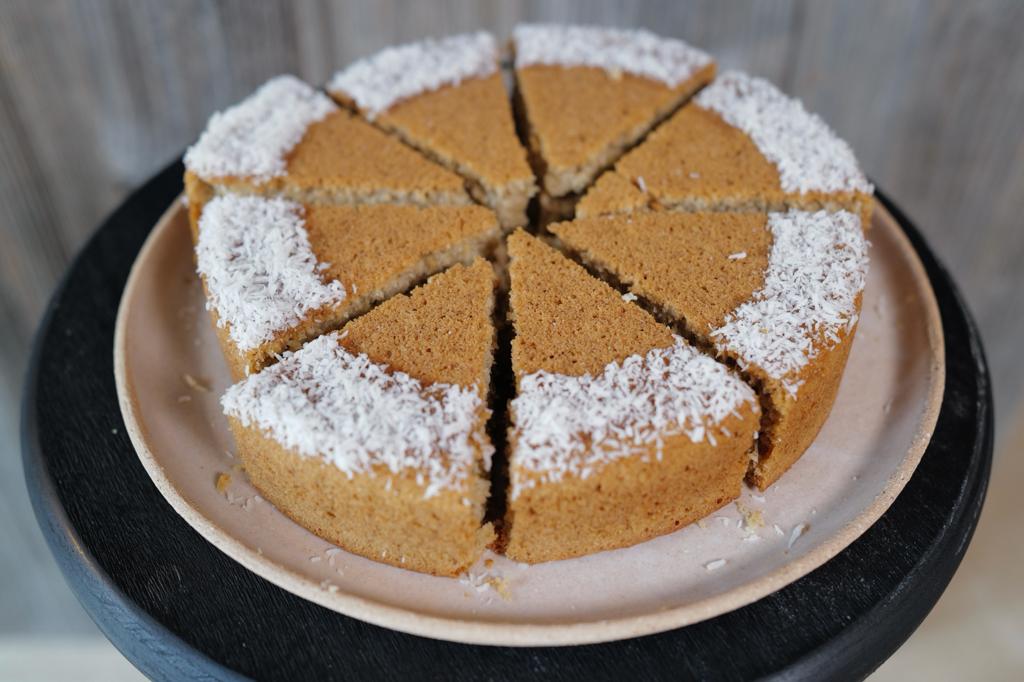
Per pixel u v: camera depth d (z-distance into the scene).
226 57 0.62
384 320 0.44
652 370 0.42
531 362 0.42
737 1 0.62
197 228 0.50
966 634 0.62
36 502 0.43
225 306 0.44
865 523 0.41
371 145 0.51
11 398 0.72
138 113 0.63
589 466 0.39
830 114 0.67
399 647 0.39
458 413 0.40
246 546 0.40
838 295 0.44
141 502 0.42
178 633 0.39
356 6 0.62
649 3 0.63
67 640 0.73
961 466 0.43
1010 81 0.62
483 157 0.51
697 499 0.42
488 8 0.63
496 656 0.39
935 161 0.67
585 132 0.52
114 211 0.54
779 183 0.49
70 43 0.60
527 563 0.41
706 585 0.40
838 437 0.45
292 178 0.49
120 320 0.47
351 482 0.39
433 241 0.47
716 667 0.38
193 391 0.46
